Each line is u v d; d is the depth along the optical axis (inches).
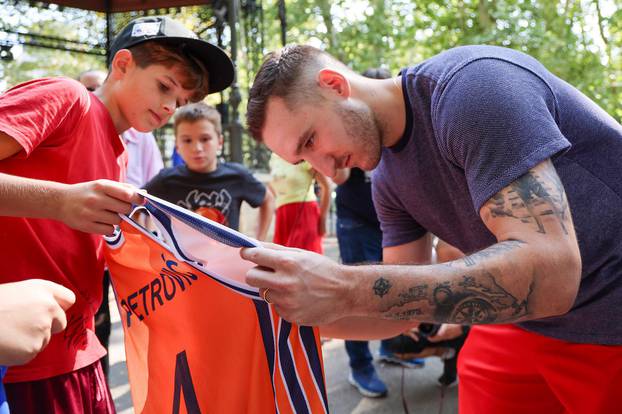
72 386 64.7
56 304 36.9
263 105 62.5
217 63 77.7
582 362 66.2
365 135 61.1
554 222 47.8
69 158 62.4
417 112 60.8
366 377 140.3
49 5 221.5
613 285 60.9
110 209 53.1
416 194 66.4
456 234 67.6
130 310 60.4
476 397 77.1
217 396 55.3
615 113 475.5
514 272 46.4
